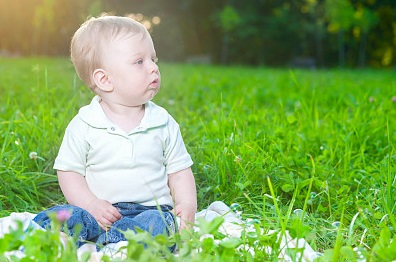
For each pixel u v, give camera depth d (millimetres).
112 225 3062
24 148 4523
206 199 4066
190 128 5520
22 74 13977
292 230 2576
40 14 31422
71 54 3377
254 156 4336
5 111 6523
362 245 3098
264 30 33062
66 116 5047
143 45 3240
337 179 4293
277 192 4105
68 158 3219
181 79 13961
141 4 35312
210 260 2365
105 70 3215
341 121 6008
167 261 2314
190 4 34906
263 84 12648
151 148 3213
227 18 31609
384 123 5930
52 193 4043
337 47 33719
